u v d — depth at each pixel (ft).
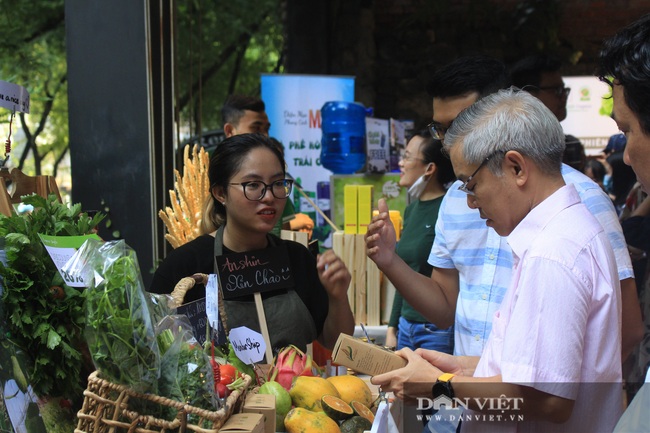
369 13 27.84
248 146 7.97
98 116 11.48
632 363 8.07
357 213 13.97
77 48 11.44
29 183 7.96
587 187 7.22
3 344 5.97
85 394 5.42
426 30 28.81
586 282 5.34
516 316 5.40
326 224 20.22
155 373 5.33
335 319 7.98
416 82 28.63
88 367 6.20
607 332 5.44
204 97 35.94
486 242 7.86
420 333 12.03
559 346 5.24
